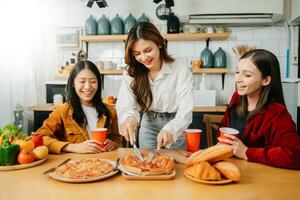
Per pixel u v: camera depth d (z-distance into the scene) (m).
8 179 1.06
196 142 1.37
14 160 1.18
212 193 0.93
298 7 3.16
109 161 1.23
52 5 3.76
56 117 1.71
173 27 3.41
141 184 1.01
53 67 3.83
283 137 1.28
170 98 1.79
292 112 3.17
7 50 3.20
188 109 1.68
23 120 3.37
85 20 3.75
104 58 3.80
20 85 3.40
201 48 3.68
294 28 3.41
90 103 1.82
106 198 0.90
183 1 3.43
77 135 1.71
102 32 3.49
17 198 0.90
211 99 3.29
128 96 1.76
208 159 1.06
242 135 1.46
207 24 3.55
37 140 1.33
